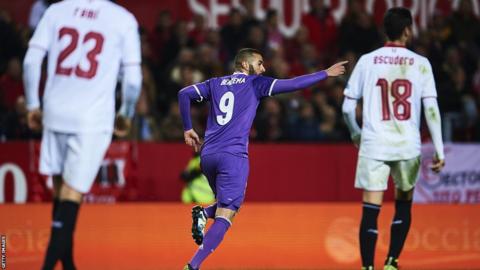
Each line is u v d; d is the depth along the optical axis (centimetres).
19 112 4403
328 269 3812
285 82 2706
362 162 2861
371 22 5509
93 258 3703
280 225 3812
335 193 4366
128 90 2278
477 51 5638
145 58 5050
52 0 3550
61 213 2222
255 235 3791
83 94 2255
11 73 4809
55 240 2200
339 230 3847
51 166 2300
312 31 5762
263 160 4300
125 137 4425
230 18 5347
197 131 4522
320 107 4900
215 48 5212
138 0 5678
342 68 2698
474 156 4431
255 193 4281
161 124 4728
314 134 4731
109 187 4156
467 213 3903
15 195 4112
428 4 6091
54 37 2284
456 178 4416
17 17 5503
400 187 2903
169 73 4956
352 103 2895
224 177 2695
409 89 2842
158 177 4228
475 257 3888
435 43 5388
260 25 5344
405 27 2873
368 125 2855
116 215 3744
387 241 3788
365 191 2861
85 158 2247
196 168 4200
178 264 3759
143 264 3738
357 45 5441
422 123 4484
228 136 2720
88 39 2270
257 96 2755
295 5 5900
